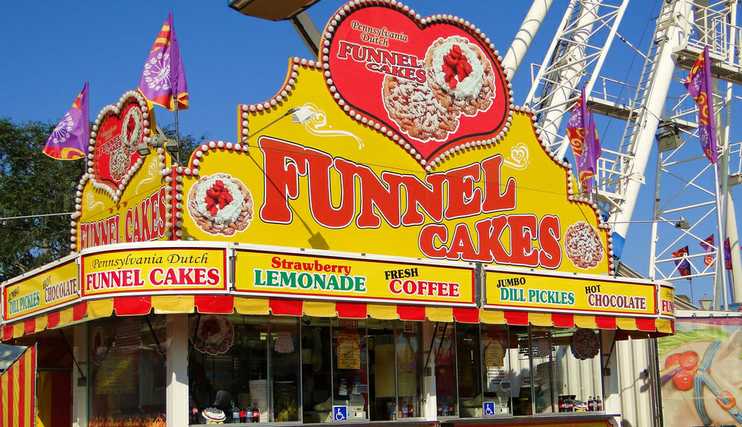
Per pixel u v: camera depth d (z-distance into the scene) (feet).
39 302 59.82
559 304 67.87
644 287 74.02
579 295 69.31
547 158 78.07
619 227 115.44
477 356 69.62
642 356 83.25
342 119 65.51
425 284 60.44
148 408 57.06
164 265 51.08
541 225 76.38
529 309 65.92
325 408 60.54
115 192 65.98
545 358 74.23
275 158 61.67
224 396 56.24
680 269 127.75
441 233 69.51
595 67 124.67
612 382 78.23
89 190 71.15
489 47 75.31
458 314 61.82
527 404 71.97
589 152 85.71
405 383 65.36
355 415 61.93
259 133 61.21
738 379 82.74
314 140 63.72
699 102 99.81
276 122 62.13
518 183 75.46
